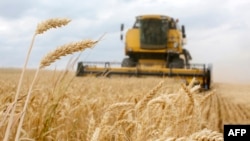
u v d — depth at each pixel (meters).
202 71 22.05
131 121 2.93
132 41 26.31
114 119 3.60
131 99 5.02
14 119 1.90
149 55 26.56
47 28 1.83
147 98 2.97
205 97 4.08
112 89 8.32
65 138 3.33
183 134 2.92
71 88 5.53
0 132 2.58
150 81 16.36
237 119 11.66
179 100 3.48
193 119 3.08
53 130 3.21
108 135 2.65
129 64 26.30
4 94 4.25
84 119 3.96
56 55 1.82
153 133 2.66
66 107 3.78
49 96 3.46
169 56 26.33
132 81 15.66
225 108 15.57
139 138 2.60
